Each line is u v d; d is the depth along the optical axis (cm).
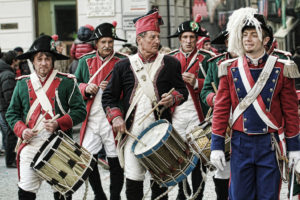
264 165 485
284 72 482
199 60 788
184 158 556
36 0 1884
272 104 486
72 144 570
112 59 772
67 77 615
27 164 591
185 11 2069
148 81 590
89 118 748
